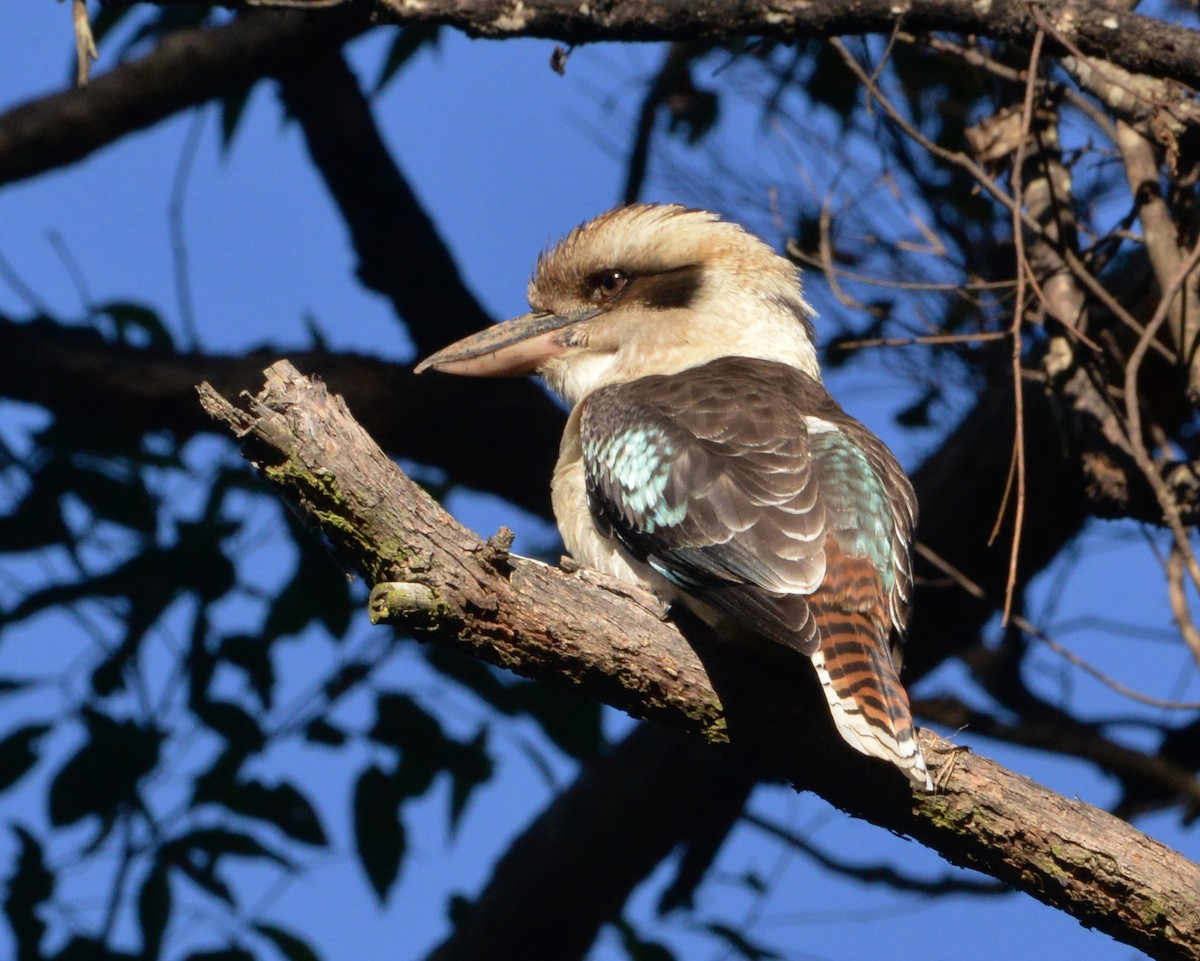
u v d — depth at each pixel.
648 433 7.92
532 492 13.31
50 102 12.52
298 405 6.51
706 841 12.97
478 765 11.20
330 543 7.09
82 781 10.71
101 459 11.57
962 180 11.94
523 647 6.86
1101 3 8.80
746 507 7.39
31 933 10.64
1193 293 9.76
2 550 11.20
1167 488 9.14
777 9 9.05
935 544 12.53
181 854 10.75
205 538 11.14
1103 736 13.67
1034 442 12.14
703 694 7.04
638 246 9.62
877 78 9.54
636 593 7.09
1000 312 11.27
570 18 9.13
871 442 7.99
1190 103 9.34
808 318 9.66
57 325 12.46
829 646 6.95
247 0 9.28
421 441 13.04
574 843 12.77
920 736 7.02
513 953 12.75
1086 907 6.93
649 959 11.68
